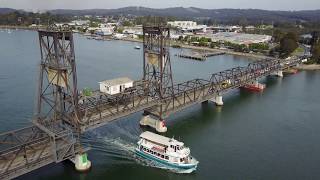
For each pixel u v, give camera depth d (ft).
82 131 196.03
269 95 377.91
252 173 196.03
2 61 514.68
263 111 314.76
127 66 530.27
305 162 211.20
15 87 357.82
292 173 197.57
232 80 368.07
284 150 227.40
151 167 198.70
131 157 207.41
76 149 185.47
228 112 309.22
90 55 648.79
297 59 587.68
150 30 260.01
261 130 264.11
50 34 181.78
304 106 334.44
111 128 248.73
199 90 320.29
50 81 195.31
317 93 392.06
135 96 258.16
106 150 214.07
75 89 190.80
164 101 258.16
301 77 496.64
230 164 205.87
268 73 443.73
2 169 157.17
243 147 230.48
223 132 257.55
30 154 172.96
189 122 277.85
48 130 176.45
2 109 285.02
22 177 179.42
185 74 491.31
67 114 199.21
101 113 222.07
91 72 468.34
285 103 344.69
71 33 182.39
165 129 252.42
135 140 230.07
